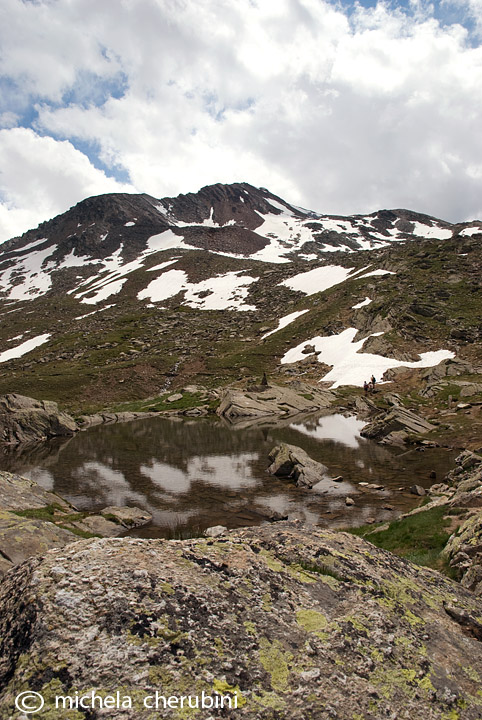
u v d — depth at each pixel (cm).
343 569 704
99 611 502
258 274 14325
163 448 4109
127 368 8469
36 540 1430
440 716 477
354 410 5503
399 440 3900
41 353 10325
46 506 2147
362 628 580
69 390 7644
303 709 450
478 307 7794
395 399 5259
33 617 485
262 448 3975
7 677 439
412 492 2550
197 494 2673
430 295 8494
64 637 464
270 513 2314
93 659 449
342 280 11650
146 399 7375
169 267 16300
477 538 1220
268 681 475
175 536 1998
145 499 2597
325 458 3481
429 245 11738
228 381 7675
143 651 469
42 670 433
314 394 6344
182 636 498
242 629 534
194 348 9556
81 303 14512
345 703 466
